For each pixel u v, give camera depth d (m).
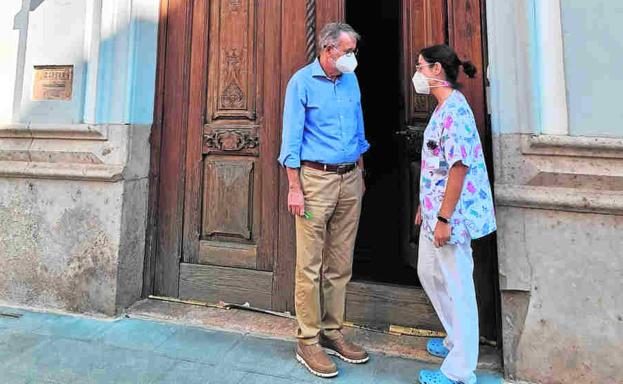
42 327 2.69
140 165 3.01
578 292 2.07
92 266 2.87
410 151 2.76
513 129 2.19
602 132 2.08
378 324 2.71
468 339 1.97
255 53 2.97
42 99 3.06
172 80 3.13
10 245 3.04
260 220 2.93
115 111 2.90
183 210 3.09
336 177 2.22
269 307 2.90
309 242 2.21
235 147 2.98
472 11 2.54
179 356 2.37
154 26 3.11
